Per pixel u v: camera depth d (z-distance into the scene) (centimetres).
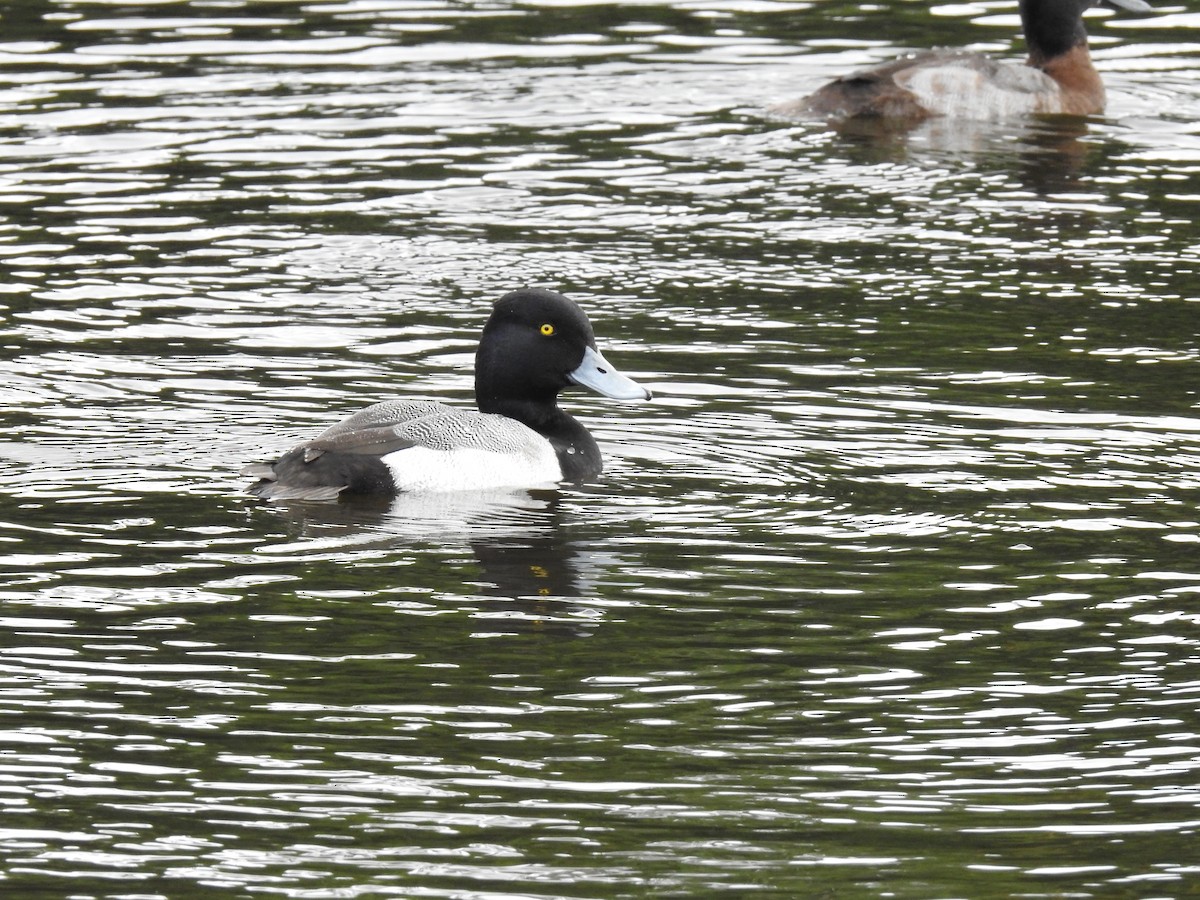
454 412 1398
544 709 1024
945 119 2412
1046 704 1036
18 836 896
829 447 1455
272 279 1870
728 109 2444
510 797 935
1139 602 1168
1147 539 1271
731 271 1900
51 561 1212
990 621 1141
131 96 2439
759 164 2244
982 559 1236
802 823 914
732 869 873
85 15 2764
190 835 898
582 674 1066
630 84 2523
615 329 1736
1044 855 887
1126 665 1083
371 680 1055
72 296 1814
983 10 2838
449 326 1750
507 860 880
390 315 1778
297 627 1123
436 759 971
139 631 1113
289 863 876
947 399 1559
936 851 891
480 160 2245
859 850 891
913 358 1659
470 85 2508
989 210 2086
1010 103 2433
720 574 1209
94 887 855
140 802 927
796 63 2612
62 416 1497
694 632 1122
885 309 1792
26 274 1872
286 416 1512
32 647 1089
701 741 992
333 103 2433
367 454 1352
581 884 861
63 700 1027
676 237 1998
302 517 1298
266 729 1000
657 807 927
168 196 2114
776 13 2827
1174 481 1380
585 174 2200
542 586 1187
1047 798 940
